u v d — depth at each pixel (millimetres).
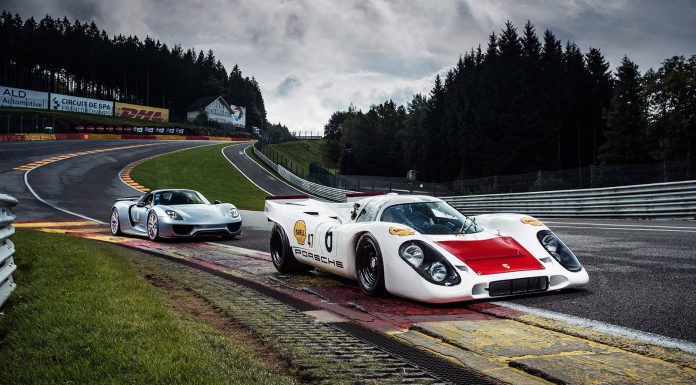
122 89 127625
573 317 3619
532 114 51594
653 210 13422
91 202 21078
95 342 2574
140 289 4059
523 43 56062
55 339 2654
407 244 4199
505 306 3982
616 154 47656
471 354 2789
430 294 3844
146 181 32781
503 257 4242
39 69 117125
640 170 19094
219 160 52875
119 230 11273
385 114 97500
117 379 2123
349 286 5090
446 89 69625
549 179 21938
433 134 68500
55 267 4836
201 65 151750
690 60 45875
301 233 5711
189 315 3605
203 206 10508
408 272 4031
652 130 46125
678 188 12758
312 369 2496
